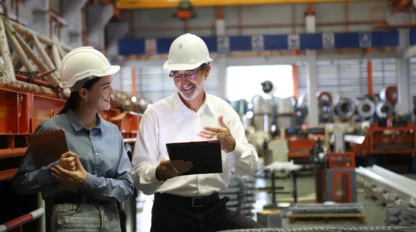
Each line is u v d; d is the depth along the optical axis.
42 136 2.45
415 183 8.61
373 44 21.86
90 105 2.73
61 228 2.57
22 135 3.44
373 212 8.17
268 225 6.09
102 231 2.64
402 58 22.83
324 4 24.62
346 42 21.89
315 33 21.97
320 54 23.38
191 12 22.44
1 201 3.62
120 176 2.78
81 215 2.59
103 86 2.73
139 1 21.59
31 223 3.61
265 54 24.38
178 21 24.94
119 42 22.27
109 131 2.81
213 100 3.40
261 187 11.70
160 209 3.26
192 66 3.13
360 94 26.88
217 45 22.30
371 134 14.65
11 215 3.61
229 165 3.33
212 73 26.06
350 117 23.62
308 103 23.36
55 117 2.70
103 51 20.92
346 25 24.62
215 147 2.78
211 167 2.87
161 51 22.22
